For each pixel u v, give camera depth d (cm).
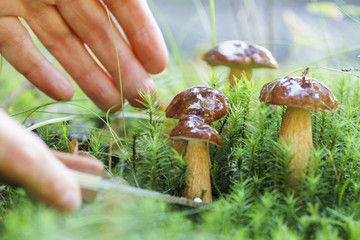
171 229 23
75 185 23
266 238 25
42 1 36
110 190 27
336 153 31
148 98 34
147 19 38
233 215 26
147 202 24
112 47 38
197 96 31
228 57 42
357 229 24
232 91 36
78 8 36
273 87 30
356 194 28
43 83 39
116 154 36
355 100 36
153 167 31
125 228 23
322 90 29
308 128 30
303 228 25
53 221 23
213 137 30
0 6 35
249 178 31
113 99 40
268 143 31
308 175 29
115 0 37
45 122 34
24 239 22
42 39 38
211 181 33
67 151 35
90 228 23
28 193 24
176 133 30
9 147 22
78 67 39
